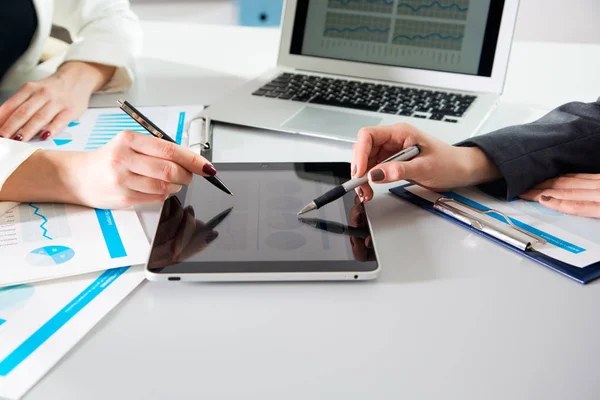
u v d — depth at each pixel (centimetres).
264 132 90
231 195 68
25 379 45
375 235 65
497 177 74
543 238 63
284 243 59
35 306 53
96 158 67
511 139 73
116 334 50
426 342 49
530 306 54
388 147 73
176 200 67
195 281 57
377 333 50
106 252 60
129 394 44
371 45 105
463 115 91
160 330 51
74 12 115
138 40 118
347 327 51
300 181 72
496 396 44
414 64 102
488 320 52
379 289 56
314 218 64
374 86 102
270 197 68
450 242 64
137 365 47
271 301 54
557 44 130
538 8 274
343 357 48
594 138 75
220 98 100
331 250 58
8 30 102
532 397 44
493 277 58
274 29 139
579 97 104
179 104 99
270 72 109
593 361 47
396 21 102
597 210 67
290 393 44
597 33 272
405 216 69
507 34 96
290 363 47
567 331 51
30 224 65
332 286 56
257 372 46
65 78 99
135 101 101
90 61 104
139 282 56
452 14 99
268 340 49
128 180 65
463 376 46
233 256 57
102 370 46
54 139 87
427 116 91
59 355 47
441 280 57
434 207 69
